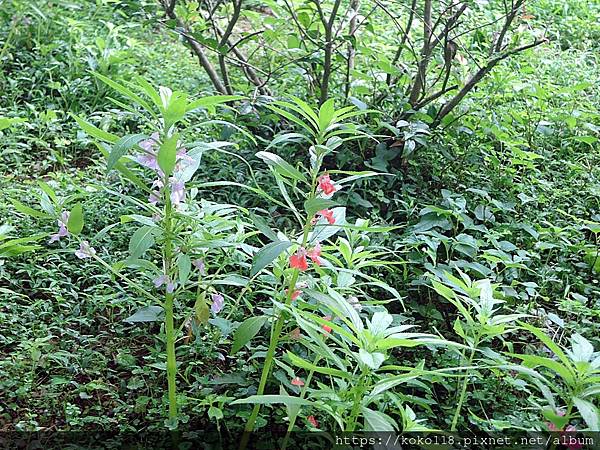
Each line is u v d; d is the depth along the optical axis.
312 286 2.76
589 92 6.21
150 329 3.58
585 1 8.57
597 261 4.15
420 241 3.85
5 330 3.38
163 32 7.15
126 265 2.76
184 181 2.59
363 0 5.57
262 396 2.34
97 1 6.94
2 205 4.12
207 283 2.81
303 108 2.68
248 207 4.45
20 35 6.14
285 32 6.08
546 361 2.33
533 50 6.47
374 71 5.42
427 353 3.48
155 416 3.03
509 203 4.52
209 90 5.64
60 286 3.74
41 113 5.05
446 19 4.88
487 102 5.32
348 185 4.59
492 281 3.91
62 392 3.12
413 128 4.54
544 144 5.30
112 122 5.12
